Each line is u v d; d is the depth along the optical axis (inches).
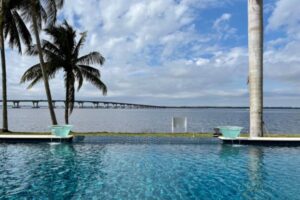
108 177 407.2
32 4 778.2
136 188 360.2
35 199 322.7
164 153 569.6
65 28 916.6
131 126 1953.7
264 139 642.8
